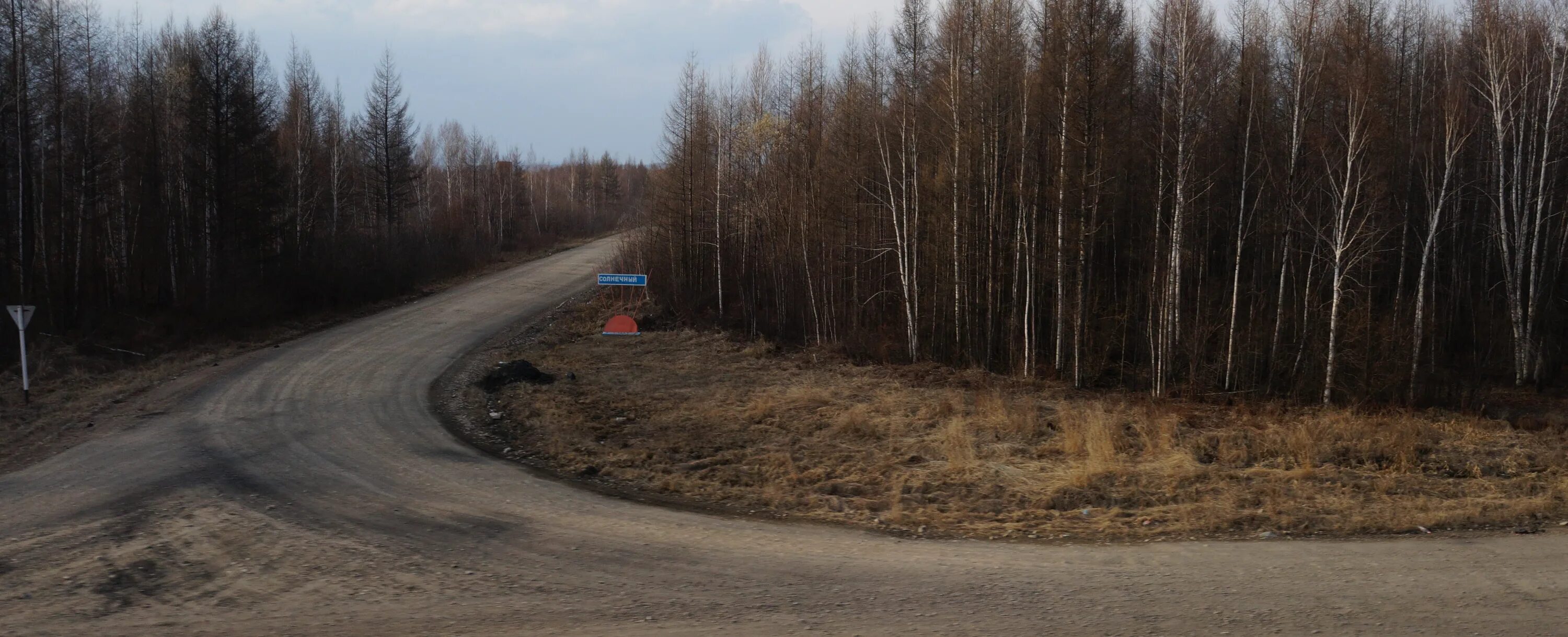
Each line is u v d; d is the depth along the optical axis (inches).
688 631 231.5
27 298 1083.9
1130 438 593.9
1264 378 1040.2
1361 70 949.8
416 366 948.0
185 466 496.7
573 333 1225.4
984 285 1179.3
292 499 416.5
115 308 1237.1
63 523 372.2
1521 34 1122.7
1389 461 534.3
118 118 1380.4
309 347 1069.8
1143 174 1168.2
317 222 1763.0
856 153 1274.6
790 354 1091.3
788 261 1402.6
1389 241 1231.5
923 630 230.2
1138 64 1254.3
